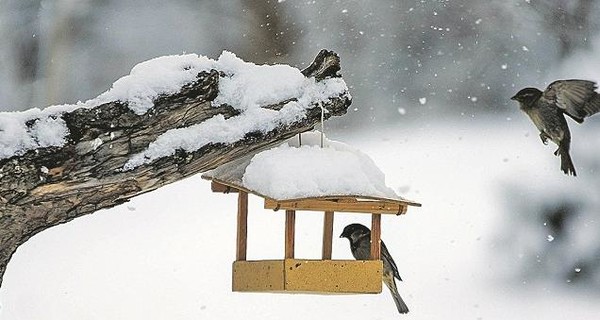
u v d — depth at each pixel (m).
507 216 14.02
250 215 14.02
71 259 12.48
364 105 18.89
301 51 20.66
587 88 7.21
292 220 6.01
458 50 19.77
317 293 6.21
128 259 12.52
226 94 5.25
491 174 15.49
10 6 20.27
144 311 10.98
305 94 5.50
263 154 5.89
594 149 15.00
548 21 19.91
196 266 12.39
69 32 20.47
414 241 13.52
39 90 19.92
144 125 4.87
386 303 11.64
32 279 11.79
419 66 19.67
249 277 6.27
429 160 16.52
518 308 12.01
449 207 14.53
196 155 5.04
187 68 5.09
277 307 11.20
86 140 4.71
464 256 13.11
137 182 4.93
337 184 5.78
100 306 11.09
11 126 4.61
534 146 16.75
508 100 18.86
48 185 4.66
